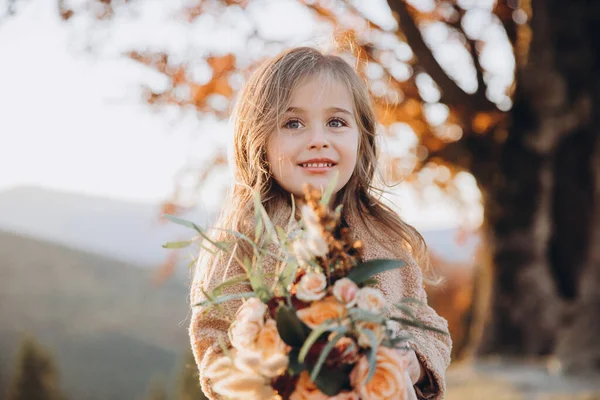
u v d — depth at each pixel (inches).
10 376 1674.5
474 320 482.6
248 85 96.6
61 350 1871.3
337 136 90.9
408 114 449.7
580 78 396.5
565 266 405.4
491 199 425.1
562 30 397.4
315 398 69.2
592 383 333.7
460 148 438.0
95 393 1688.0
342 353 69.6
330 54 97.7
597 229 380.8
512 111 421.7
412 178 474.9
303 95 90.6
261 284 74.2
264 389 68.9
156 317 2165.4
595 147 393.1
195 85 423.5
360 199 99.7
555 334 397.7
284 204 92.0
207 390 83.1
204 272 88.2
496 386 337.7
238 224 89.3
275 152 90.6
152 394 1130.7
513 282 414.6
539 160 411.8
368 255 94.8
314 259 71.6
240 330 71.4
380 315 70.2
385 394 68.7
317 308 70.1
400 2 405.1
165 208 441.1
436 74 421.1
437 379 86.6
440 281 102.4
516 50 450.9
